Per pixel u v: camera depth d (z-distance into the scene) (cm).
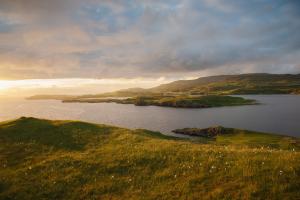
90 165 2231
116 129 3828
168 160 2133
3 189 1931
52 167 2266
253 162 1836
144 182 1830
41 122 4269
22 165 2408
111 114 18188
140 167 2078
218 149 2394
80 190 1833
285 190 1408
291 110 16912
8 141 3281
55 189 1872
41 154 2706
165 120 14225
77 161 2356
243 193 1461
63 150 2803
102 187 1839
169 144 2714
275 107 18962
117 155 2405
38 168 2273
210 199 1477
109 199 1678
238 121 13100
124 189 1777
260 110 17438
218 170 1808
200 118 14638
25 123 4191
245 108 19088
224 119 13950
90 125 4088
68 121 4312
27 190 1888
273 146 5553
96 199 1703
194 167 1927
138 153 2386
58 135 3434
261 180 1554
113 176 1978
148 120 14400
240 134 8019
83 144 3006
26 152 2808
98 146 2872
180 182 1739
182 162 2053
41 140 3234
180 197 1562
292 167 1634
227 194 1485
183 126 12044
